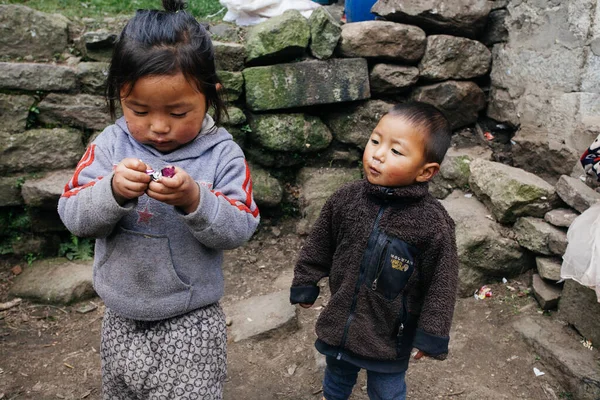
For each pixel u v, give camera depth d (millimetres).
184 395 1587
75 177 1544
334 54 3508
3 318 2836
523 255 3016
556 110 3156
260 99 3379
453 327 2807
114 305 1574
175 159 1560
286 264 3367
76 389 2428
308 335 2791
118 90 1424
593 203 2729
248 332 2762
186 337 1596
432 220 1769
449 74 3600
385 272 1790
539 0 3219
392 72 3535
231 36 3613
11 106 3117
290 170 3711
